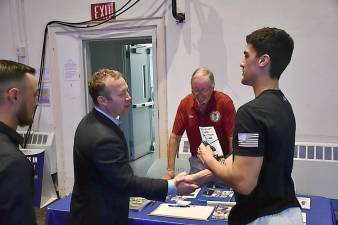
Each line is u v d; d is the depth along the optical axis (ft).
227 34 11.07
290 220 4.24
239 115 4.12
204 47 11.35
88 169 5.50
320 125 10.55
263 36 4.15
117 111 5.63
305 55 10.42
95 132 5.38
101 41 13.57
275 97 4.17
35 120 13.88
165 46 11.78
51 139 13.51
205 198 7.07
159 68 11.91
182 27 11.51
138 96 18.34
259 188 4.24
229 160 4.70
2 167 3.39
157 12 11.74
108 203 5.56
